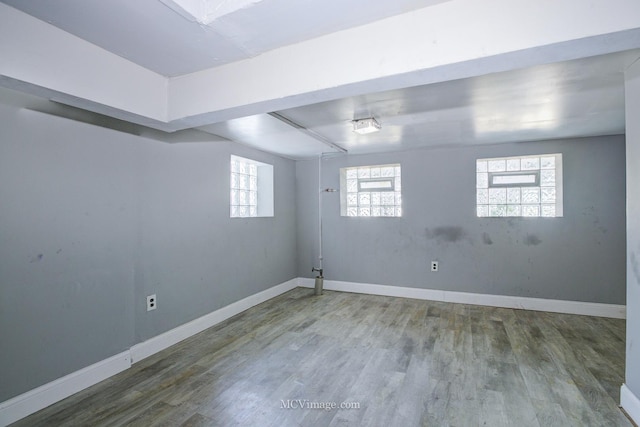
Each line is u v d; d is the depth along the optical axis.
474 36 1.34
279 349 2.88
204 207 3.41
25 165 1.95
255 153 4.29
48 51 1.55
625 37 1.19
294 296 4.69
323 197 5.10
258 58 1.83
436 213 4.44
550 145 3.89
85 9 1.39
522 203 4.16
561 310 3.87
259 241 4.34
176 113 2.13
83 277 2.26
